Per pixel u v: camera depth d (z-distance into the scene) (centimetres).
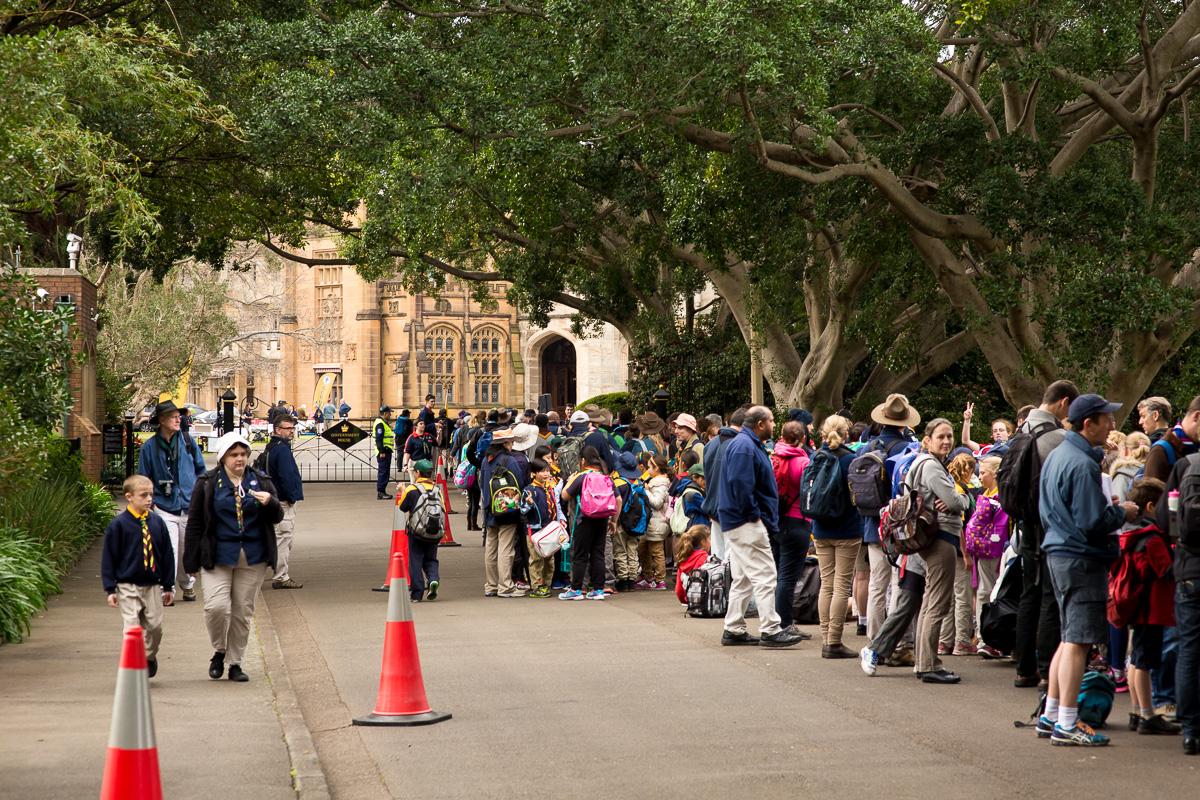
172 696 904
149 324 4228
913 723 814
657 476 1573
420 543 1459
